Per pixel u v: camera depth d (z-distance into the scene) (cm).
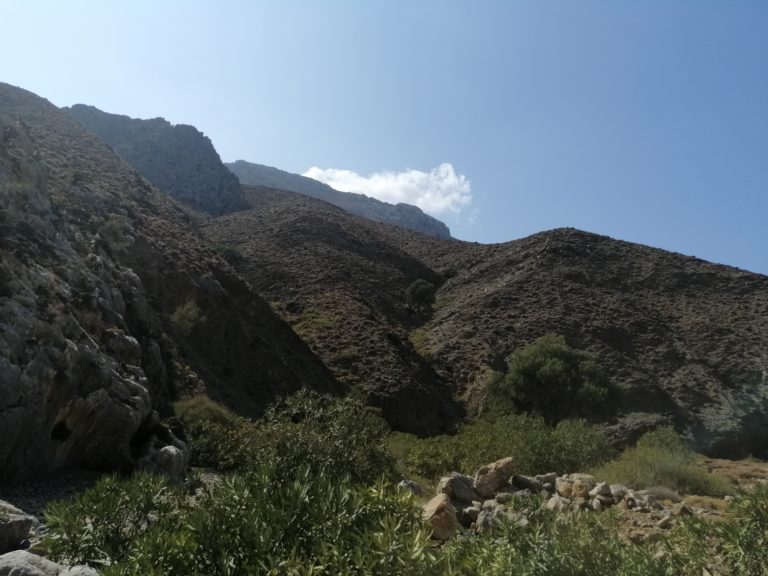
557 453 1391
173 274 3072
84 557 436
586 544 376
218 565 356
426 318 6066
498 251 7862
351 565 321
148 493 493
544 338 4081
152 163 10431
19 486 1045
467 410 4188
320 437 1145
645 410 3816
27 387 1087
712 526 409
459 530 643
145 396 1480
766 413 3775
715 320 5216
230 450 1597
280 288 5694
